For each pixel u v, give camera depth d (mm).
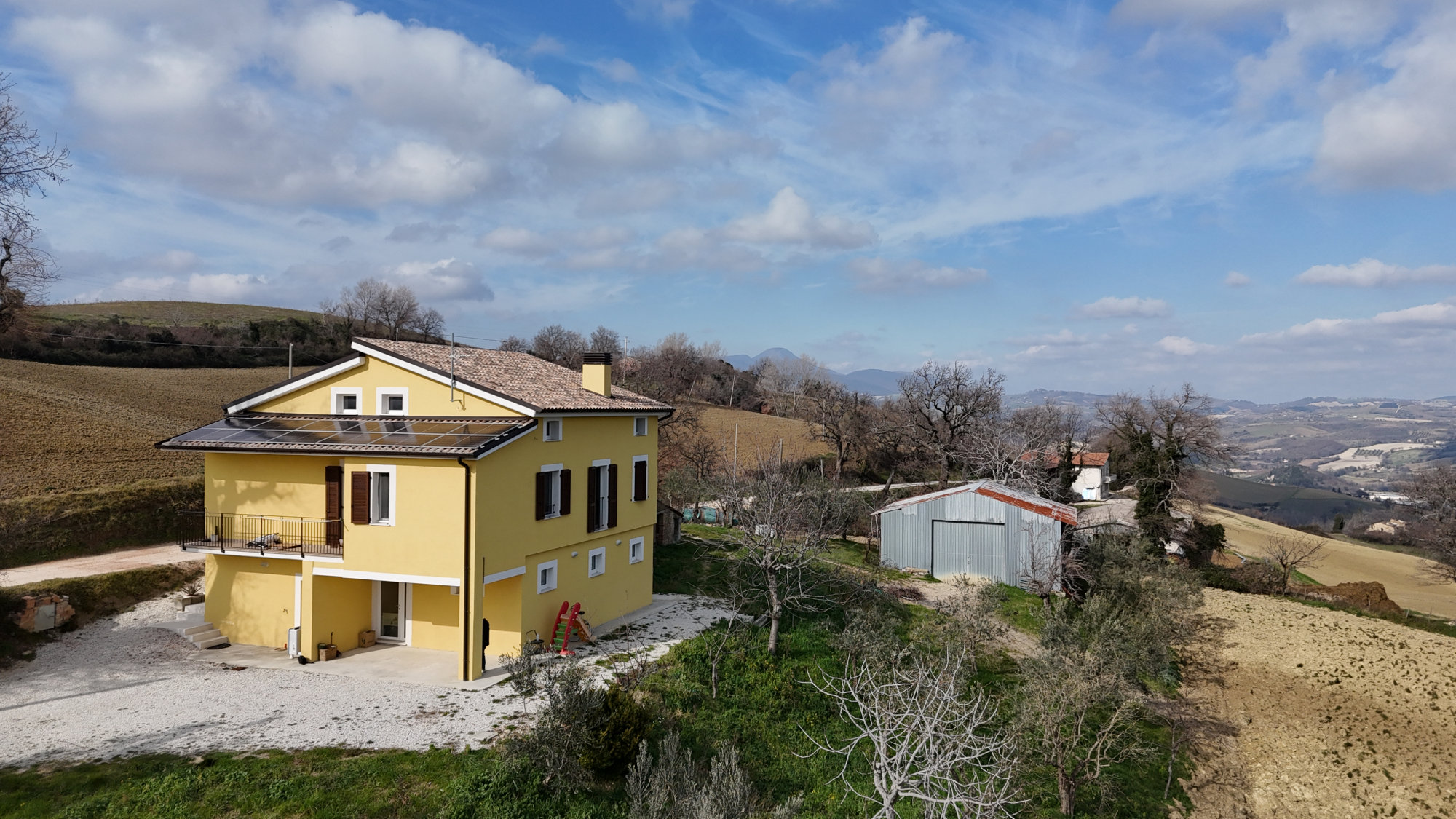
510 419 22906
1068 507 46188
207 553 23906
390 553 21641
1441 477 63375
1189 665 30812
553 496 24797
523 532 23031
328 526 22859
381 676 21219
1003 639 30375
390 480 21844
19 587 22953
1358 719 26875
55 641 21938
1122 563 35781
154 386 55406
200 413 50688
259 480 23922
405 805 14359
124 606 24672
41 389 43469
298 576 23109
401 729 17438
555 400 24812
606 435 27531
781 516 27156
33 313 37969
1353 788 23391
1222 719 26984
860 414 71500
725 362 129750
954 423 65750
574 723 16359
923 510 39625
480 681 20984
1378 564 61000
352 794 14539
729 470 49188
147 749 15969
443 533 21219
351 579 23281
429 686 20484
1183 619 33438
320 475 23328
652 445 30547
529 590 23359
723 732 19672
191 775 14766
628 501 28828
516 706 19031
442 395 23875
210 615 24281
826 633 27172
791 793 18250
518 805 14781
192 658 22172
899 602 33094
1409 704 27625
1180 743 25141
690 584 32938
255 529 23812
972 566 38656
